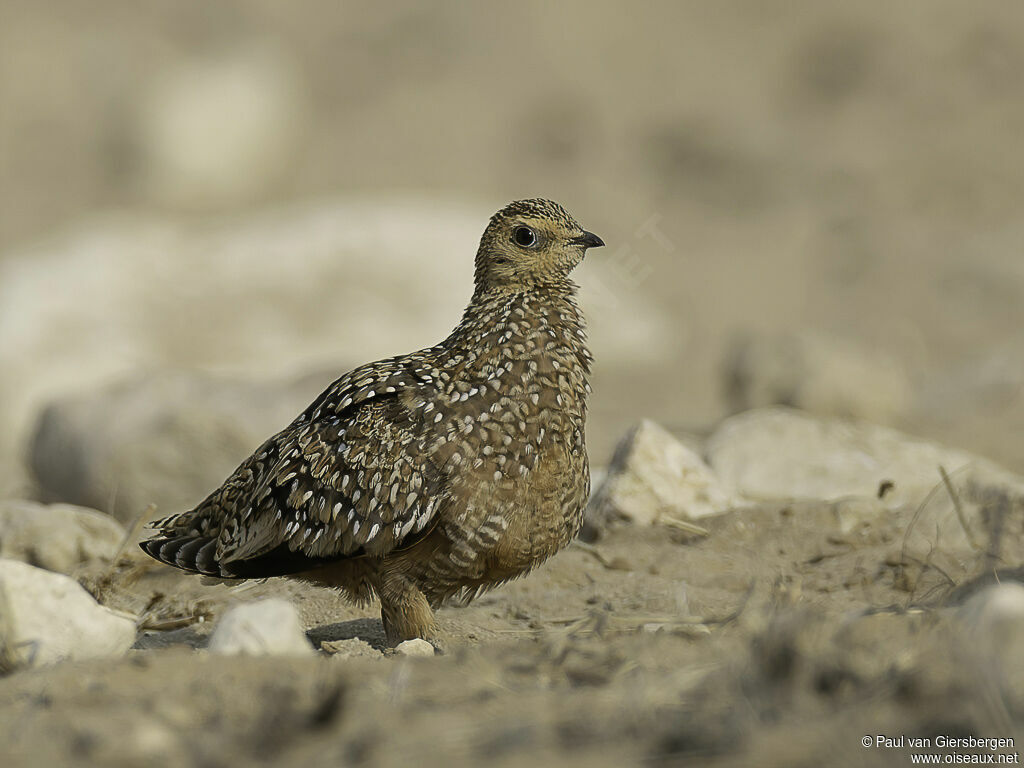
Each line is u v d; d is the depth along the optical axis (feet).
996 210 92.73
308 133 104.68
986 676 16.20
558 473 23.70
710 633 21.15
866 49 109.09
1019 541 31.09
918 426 53.62
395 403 23.90
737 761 15.31
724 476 37.22
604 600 28.43
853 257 88.99
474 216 82.74
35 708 17.71
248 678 18.66
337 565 24.27
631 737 16.14
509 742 15.98
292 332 73.46
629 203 98.22
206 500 26.68
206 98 99.66
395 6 118.32
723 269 89.35
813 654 17.78
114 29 111.75
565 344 24.56
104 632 21.18
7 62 108.27
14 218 95.66
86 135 104.01
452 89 109.70
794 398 51.37
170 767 15.94
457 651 20.61
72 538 31.37
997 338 75.87
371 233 78.54
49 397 67.26
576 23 114.93
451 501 23.03
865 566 29.94
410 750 15.93
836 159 100.12
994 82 105.40
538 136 105.29
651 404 68.95
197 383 43.78
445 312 75.72
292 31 115.03
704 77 109.29
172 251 77.97
